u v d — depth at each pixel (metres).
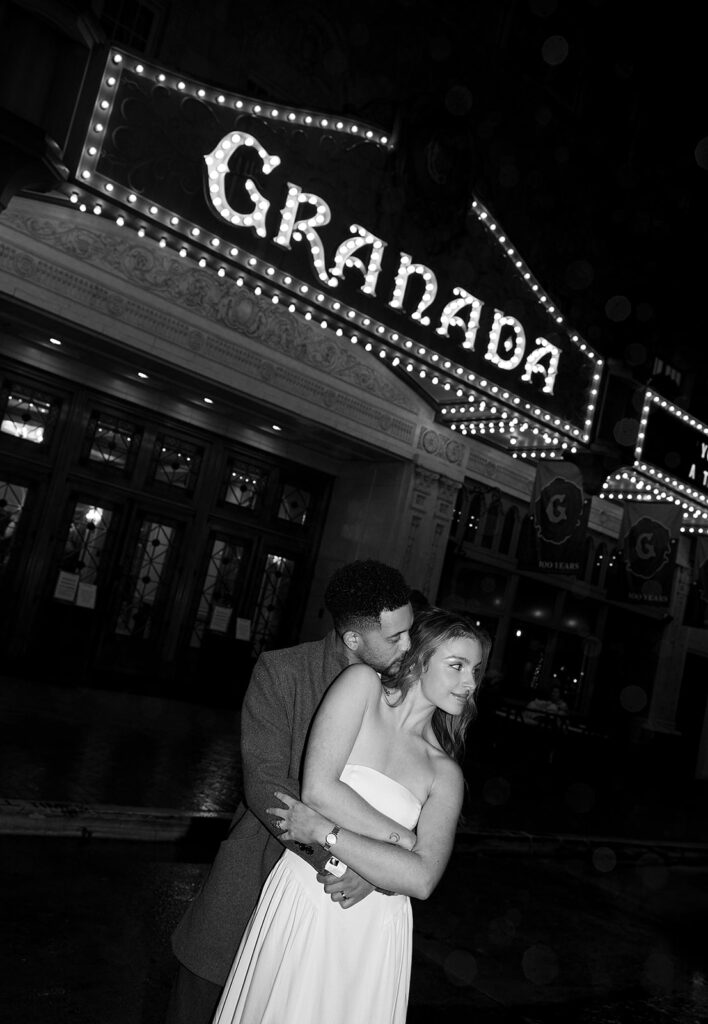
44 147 6.91
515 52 15.01
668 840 10.51
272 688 2.59
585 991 5.14
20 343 11.32
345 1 12.59
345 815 2.20
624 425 13.20
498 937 5.78
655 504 15.66
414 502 14.24
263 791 2.43
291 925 2.28
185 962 2.59
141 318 10.94
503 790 11.11
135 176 7.87
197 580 13.41
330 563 14.59
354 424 13.27
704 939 6.92
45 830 5.61
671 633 20.05
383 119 10.88
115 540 12.54
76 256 10.34
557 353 12.14
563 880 7.79
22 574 11.68
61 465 11.91
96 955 4.10
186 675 13.34
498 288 11.43
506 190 14.83
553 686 18.19
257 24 11.72
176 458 13.18
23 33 6.86
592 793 12.85
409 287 10.36
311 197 9.23
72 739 8.06
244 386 11.95
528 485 16.55
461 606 16.27
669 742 19.62
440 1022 4.27
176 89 8.01
